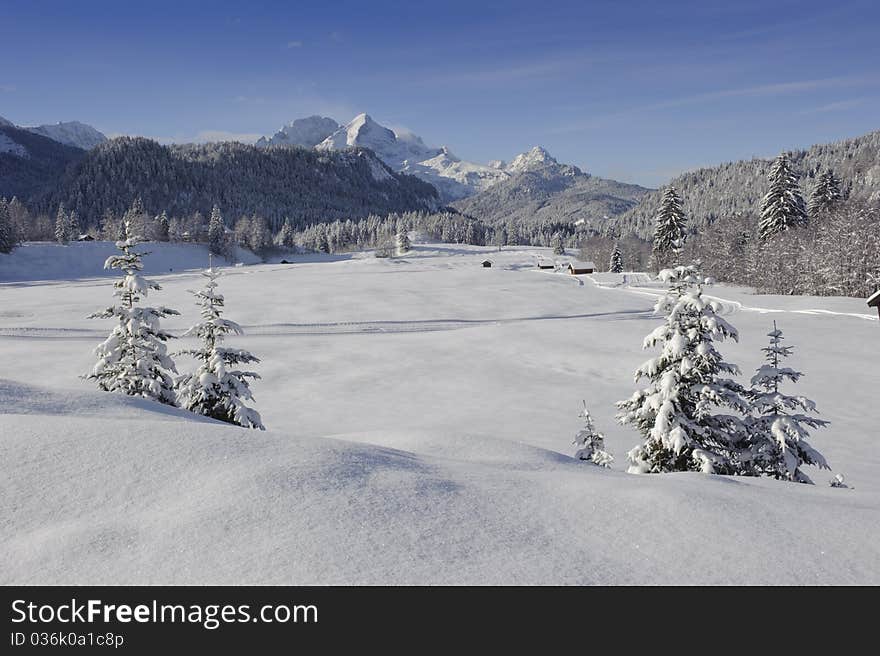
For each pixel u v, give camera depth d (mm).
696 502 4641
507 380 30766
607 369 32938
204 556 3482
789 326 42906
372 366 34406
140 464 4664
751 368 30297
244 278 97000
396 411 24547
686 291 10641
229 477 4434
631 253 133000
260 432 5832
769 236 72375
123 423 5484
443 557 3625
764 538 4121
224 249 151625
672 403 10430
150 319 13578
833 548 4055
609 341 39875
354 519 3949
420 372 32781
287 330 49719
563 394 27516
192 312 55312
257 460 4832
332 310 60281
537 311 60938
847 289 60500
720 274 85250
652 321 48781
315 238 193750
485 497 4609
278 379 31156
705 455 9984
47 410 6906
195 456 4848
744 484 6117
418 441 8531
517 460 7516
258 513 3930
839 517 4629
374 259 158375
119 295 13742
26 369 31828
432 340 42656
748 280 78688
